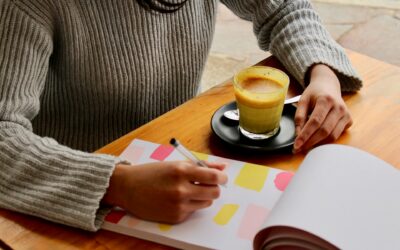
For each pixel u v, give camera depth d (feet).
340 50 3.74
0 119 2.88
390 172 2.35
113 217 2.50
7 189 2.68
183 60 3.90
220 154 2.95
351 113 3.28
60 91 3.65
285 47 3.78
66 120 3.79
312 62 3.53
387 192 2.23
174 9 3.63
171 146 2.99
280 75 3.14
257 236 2.13
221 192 2.61
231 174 2.75
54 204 2.52
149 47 3.60
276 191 2.62
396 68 3.77
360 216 2.10
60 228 2.48
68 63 3.44
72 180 2.59
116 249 2.37
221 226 2.41
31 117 3.12
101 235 2.43
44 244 2.39
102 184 2.54
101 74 3.50
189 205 2.46
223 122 3.15
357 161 2.38
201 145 3.02
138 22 3.48
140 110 3.83
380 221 2.09
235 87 3.00
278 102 2.94
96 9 3.31
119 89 3.60
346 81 3.51
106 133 3.86
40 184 2.66
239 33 9.59
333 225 2.03
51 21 3.14
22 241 2.41
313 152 2.51
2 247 2.40
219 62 8.74
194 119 3.23
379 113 3.27
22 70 2.94
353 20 9.78
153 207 2.44
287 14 3.97
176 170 2.48
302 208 2.11
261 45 4.26
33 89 3.04
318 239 2.01
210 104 3.38
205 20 4.01
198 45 3.99
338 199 2.17
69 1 3.14
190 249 2.34
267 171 2.77
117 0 3.35
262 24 4.14
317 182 2.25
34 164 2.71
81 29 3.30
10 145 2.78
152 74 3.71
